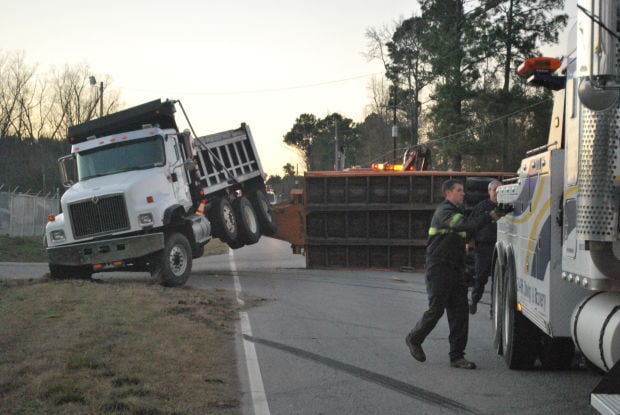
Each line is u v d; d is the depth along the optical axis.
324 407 6.41
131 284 15.00
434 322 8.02
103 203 15.14
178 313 11.25
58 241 15.45
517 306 7.68
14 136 63.66
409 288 15.65
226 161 19.19
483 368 8.00
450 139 50.31
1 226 33.62
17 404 5.95
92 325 9.55
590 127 5.08
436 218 8.02
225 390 6.86
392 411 6.29
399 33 65.38
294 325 10.70
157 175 15.72
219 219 18.25
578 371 7.84
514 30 46.94
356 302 13.30
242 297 13.75
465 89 49.28
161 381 6.93
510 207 7.85
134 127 16.69
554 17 46.72
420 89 65.62
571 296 6.13
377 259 20.38
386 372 7.78
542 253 6.52
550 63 7.03
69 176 16.69
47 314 10.48
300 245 20.70
